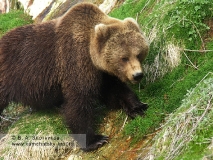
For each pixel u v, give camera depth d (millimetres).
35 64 12156
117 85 11766
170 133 8969
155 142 9297
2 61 12617
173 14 12695
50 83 12070
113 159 10508
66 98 11703
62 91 11938
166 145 8828
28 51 12320
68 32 11586
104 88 12031
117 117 11906
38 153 11883
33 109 13367
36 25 12625
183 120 8891
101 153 11008
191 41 12055
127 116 11609
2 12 24344
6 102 12812
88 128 11414
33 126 12617
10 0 24109
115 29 10953
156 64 12312
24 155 11930
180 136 8594
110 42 10805
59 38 11781
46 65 12000
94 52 10984
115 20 11578
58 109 13016
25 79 12320
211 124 8180
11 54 12555
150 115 10984
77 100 11383
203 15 12141
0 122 14031
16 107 14508
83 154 11398
